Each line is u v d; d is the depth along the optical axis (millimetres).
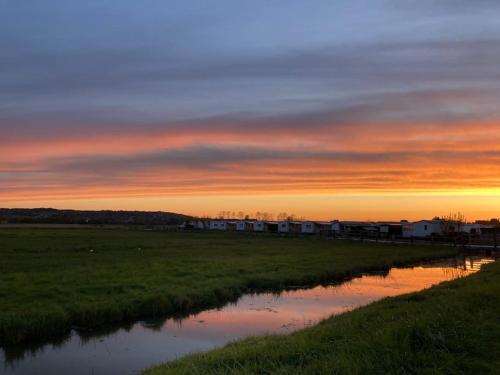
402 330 10766
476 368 8828
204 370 9609
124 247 56094
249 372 8891
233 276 30750
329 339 11586
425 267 44312
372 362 8906
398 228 97375
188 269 32594
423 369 8633
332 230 108375
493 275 25469
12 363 14836
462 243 66312
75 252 47375
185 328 19094
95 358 15297
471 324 11711
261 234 103688
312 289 29891
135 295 22469
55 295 22031
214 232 116500
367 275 37781
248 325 19672
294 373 8656
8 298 21141
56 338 17531
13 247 51781
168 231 122438
